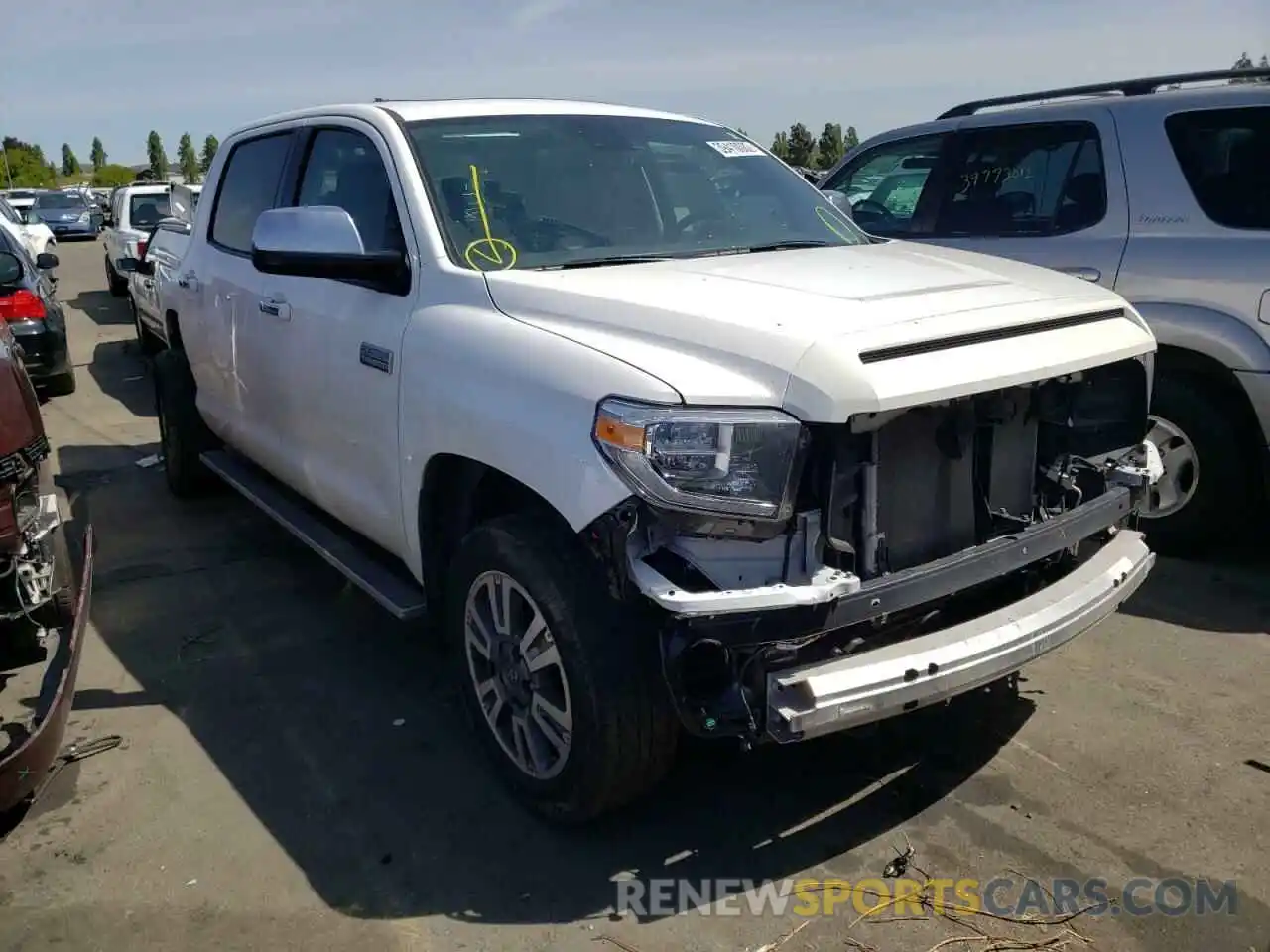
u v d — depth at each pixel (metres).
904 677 2.58
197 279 5.41
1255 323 4.58
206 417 5.70
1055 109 5.36
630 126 4.25
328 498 4.19
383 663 4.20
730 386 2.57
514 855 3.03
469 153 3.80
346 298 3.85
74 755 3.57
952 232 5.73
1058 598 2.97
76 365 10.89
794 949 2.65
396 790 3.34
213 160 5.57
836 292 2.97
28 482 3.27
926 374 2.61
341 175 4.12
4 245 8.99
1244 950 2.61
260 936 2.73
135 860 3.03
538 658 2.96
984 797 3.24
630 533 2.54
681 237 3.83
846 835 3.08
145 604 4.81
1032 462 3.15
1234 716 3.66
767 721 2.49
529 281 3.20
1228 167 4.77
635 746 2.83
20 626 3.28
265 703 3.90
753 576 2.60
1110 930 2.69
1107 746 3.50
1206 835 3.05
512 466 2.87
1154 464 3.52
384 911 2.81
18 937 2.73
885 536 2.76
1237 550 5.18
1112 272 5.00
